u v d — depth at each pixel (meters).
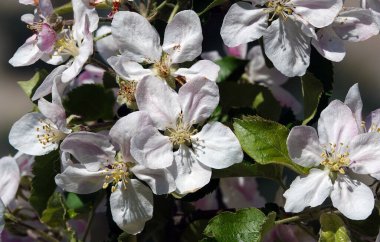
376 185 0.34
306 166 0.32
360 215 0.31
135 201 0.33
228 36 0.34
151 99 0.32
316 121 0.35
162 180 0.32
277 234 0.39
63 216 0.37
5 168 0.39
